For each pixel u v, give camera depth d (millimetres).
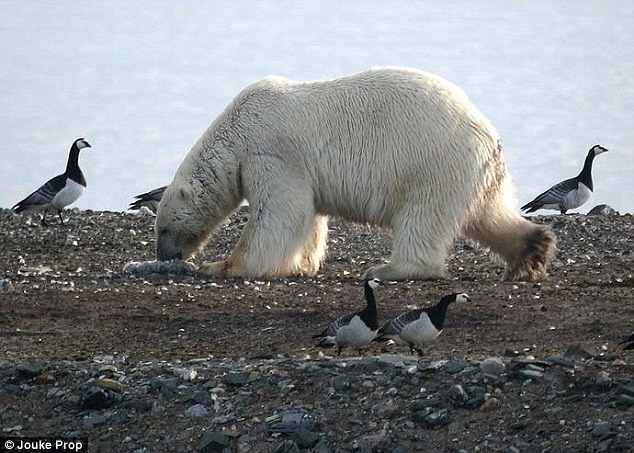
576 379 43344
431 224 61844
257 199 63406
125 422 44344
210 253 74125
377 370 45344
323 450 41938
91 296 58969
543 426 41625
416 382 44188
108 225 80938
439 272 62188
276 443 42469
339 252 72938
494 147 63031
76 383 46344
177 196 65125
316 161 63031
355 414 43188
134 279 63219
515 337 50594
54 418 44875
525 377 43719
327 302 57188
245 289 60250
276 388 44906
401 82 63031
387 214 62906
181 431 43594
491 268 67375
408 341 46250
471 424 42188
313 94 63812
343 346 46562
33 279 63594
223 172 64562
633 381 42812
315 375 45250
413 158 61875
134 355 49906
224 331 52969
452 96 63031
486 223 63594
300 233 63156
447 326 52469
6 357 49656
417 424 42500
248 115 64062
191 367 46906
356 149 62562
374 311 45875
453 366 44781
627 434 40594
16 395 46062
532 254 63344
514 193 64750
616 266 66688
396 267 62156
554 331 51250
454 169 61719
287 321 54062
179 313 55688
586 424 41406
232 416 43781
